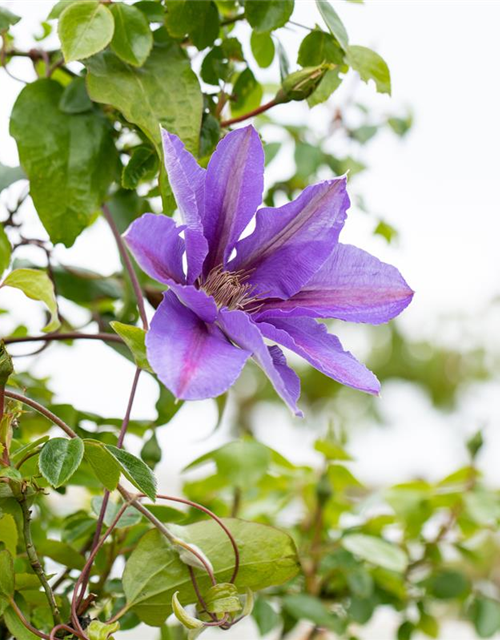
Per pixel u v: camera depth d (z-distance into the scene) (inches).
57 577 40.9
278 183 47.5
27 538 33.7
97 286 42.7
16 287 36.9
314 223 34.4
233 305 34.5
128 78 37.2
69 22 36.2
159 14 38.1
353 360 34.1
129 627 38.5
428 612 47.9
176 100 37.4
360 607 45.6
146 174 39.2
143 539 35.4
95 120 38.1
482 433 46.9
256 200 34.4
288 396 31.0
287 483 47.9
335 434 47.0
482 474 47.2
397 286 34.5
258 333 31.4
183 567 35.3
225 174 34.2
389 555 43.7
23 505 33.6
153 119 37.1
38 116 37.6
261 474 43.3
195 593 35.3
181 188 32.7
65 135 37.7
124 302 41.2
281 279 34.8
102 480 33.9
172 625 43.8
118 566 40.1
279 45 40.1
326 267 34.9
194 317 32.8
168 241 32.6
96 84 36.9
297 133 47.8
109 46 37.5
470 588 47.9
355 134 49.6
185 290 32.0
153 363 31.2
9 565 34.1
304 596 44.5
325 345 34.4
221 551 35.5
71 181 37.6
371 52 39.4
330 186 34.2
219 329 32.8
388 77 39.5
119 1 37.2
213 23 38.3
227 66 39.6
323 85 40.1
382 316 34.5
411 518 45.9
